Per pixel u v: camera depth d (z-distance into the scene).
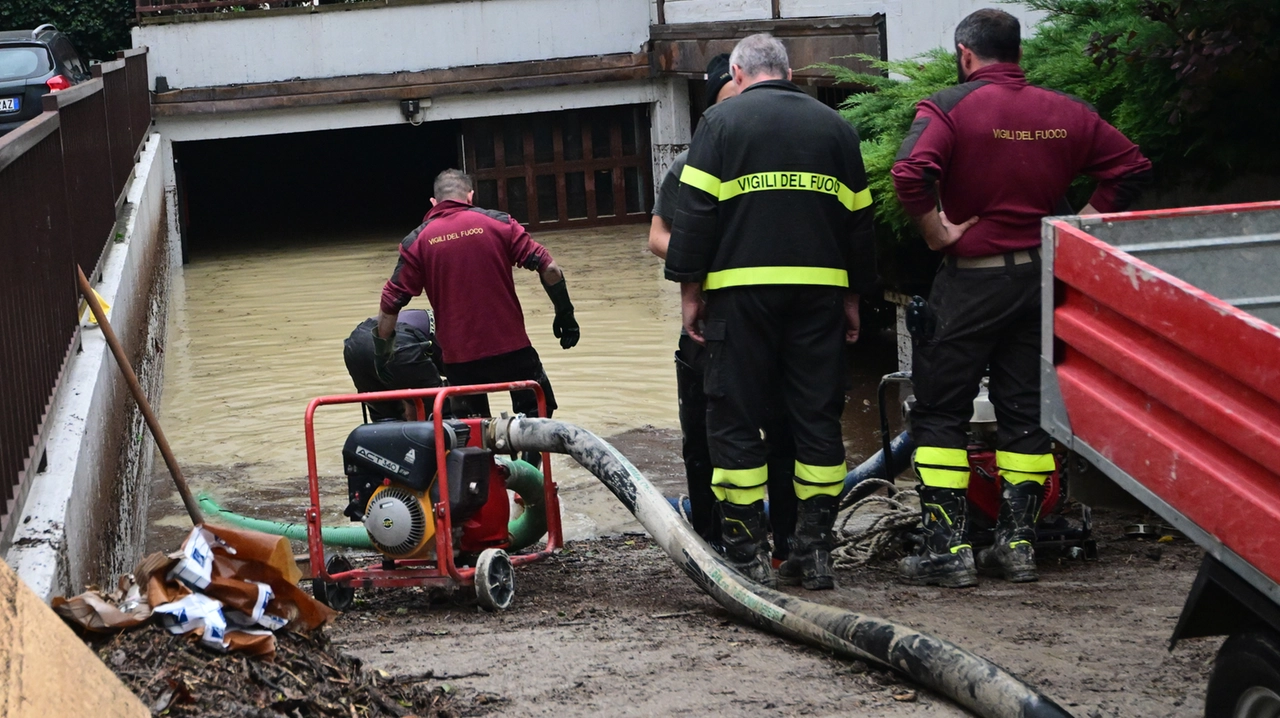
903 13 11.87
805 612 4.23
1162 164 7.18
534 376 6.88
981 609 4.58
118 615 3.12
